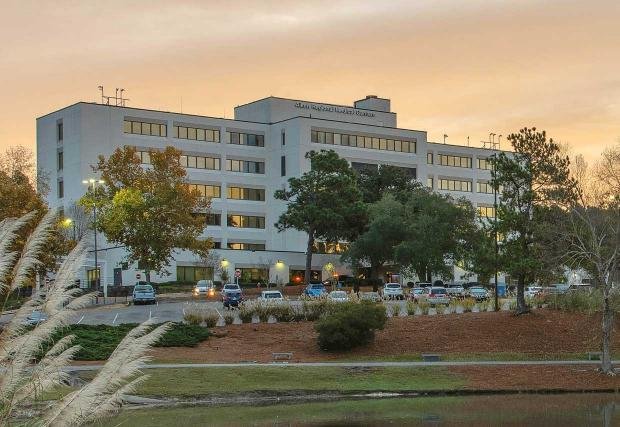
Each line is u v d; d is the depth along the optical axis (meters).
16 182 64.88
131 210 94.19
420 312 66.19
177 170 100.56
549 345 56.66
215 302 86.81
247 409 39.41
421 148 143.62
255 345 55.22
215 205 130.12
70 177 121.00
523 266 57.88
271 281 121.62
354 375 47.78
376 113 145.00
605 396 43.97
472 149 155.25
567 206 56.31
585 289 65.94
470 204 112.44
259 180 134.38
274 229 133.88
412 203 111.50
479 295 90.69
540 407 39.78
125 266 99.69
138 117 124.38
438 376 48.16
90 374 38.19
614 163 67.81
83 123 119.56
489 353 55.06
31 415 11.08
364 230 113.44
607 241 54.47
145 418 35.81
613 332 59.34
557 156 58.19
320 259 126.81
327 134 133.62
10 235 11.48
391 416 36.84
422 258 104.25
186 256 115.19
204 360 50.97
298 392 44.00
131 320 65.75
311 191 110.06
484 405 40.56
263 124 135.38
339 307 58.38
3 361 11.05
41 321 11.28
